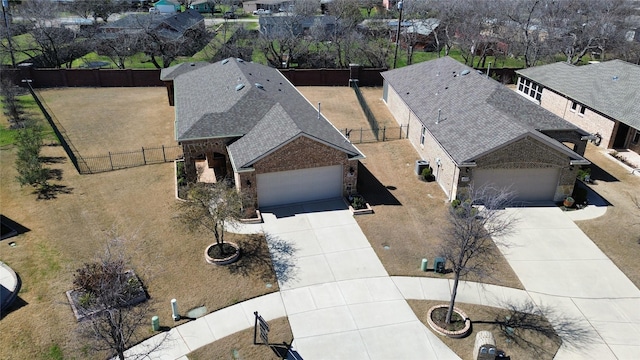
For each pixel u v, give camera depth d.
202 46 61.25
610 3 64.06
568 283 18.70
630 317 17.08
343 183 24.17
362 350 15.49
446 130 26.31
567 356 15.34
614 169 28.14
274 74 36.19
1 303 16.86
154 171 27.61
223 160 26.05
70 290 17.58
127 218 22.56
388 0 88.25
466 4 69.56
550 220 22.81
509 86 46.03
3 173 26.92
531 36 57.66
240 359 15.02
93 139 32.75
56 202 23.89
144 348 15.28
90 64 53.59
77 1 75.06
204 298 17.52
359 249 20.56
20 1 81.06
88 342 15.14
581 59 59.00
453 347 15.68
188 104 29.41
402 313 17.09
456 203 23.36
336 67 51.84
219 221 19.64
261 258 19.80
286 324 16.48
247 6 96.00
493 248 20.61
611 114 29.88
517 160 23.02
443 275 19.06
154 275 18.64
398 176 27.30
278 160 22.42
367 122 36.62
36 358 14.77
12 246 20.23
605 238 21.48
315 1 79.25
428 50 62.12
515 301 17.73
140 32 52.75
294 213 23.12
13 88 37.12
